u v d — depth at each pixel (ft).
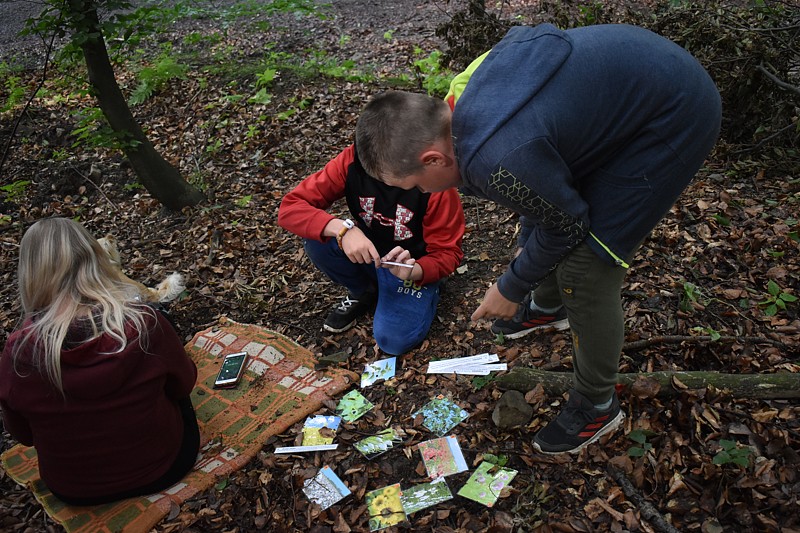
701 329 8.95
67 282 6.63
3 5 34.68
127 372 6.79
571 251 5.95
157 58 24.67
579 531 6.59
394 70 22.48
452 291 10.91
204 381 9.63
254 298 11.62
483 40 15.17
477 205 13.42
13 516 7.70
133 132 14.48
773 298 9.23
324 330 10.49
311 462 8.02
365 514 7.24
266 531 7.22
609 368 6.79
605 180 5.53
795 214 11.03
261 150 17.65
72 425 6.82
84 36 12.33
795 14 13.38
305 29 27.81
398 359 9.62
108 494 7.39
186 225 14.96
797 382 7.59
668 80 5.13
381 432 8.28
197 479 7.85
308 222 9.23
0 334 11.61
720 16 13.07
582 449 7.43
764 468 6.75
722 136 13.55
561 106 4.97
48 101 21.88
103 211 16.30
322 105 19.54
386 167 5.78
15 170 18.16
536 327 9.45
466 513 7.05
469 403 8.53
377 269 9.70
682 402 7.72
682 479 6.87
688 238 10.88
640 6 17.54
